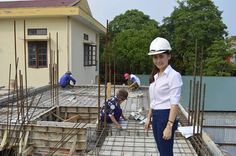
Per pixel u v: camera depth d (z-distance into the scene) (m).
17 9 11.84
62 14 11.70
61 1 14.84
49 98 8.02
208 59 18.12
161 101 2.86
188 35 20.75
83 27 14.18
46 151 4.82
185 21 21.31
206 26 20.52
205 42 20.52
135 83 10.09
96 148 4.20
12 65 12.62
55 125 4.89
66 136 4.67
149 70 19.70
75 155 4.70
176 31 21.34
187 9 21.81
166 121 2.85
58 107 6.95
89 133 4.63
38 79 12.48
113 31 23.44
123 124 5.45
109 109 5.09
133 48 19.36
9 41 12.53
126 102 7.91
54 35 12.23
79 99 8.09
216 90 12.78
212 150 4.09
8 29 12.46
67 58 12.25
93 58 16.67
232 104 12.66
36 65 12.48
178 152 4.09
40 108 6.68
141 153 4.07
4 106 6.77
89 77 15.53
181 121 5.59
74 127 4.73
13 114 5.98
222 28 20.89
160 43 2.73
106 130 4.84
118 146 4.33
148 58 19.20
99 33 17.77
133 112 6.41
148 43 19.39
